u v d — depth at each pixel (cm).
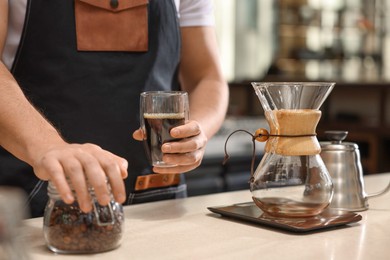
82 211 107
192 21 188
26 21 163
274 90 126
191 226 128
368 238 119
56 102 166
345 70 652
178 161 135
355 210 144
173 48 183
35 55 165
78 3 167
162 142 134
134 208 147
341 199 144
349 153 145
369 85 506
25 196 163
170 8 181
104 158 108
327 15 637
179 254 107
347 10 644
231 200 158
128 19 172
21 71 166
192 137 138
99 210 107
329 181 129
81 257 106
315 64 638
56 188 107
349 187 144
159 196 174
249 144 354
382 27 661
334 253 108
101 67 169
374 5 654
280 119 127
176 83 188
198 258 104
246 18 609
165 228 126
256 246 112
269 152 131
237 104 572
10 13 163
